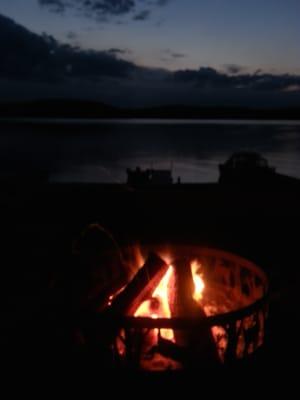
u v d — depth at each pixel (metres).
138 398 1.86
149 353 2.08
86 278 2.71
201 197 6.13
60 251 3.93
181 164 25.44
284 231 4.55
